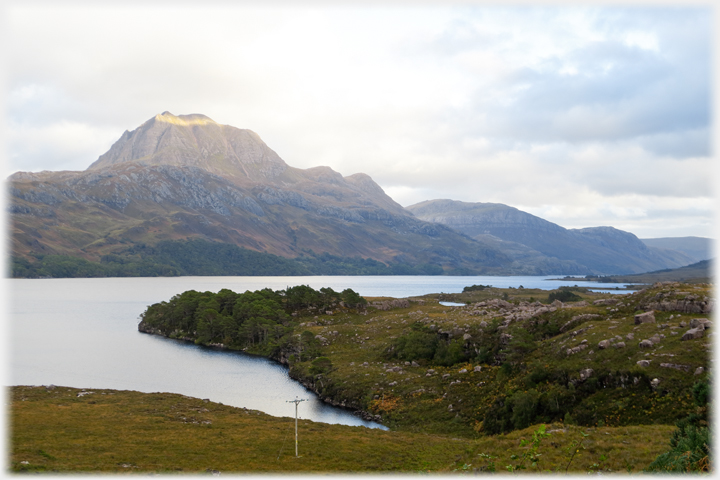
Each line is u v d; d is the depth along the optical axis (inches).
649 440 1877.5
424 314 6540.4
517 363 3503.9
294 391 4488.2
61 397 3410.4
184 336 7770.7
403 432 2967.5
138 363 5777.6
